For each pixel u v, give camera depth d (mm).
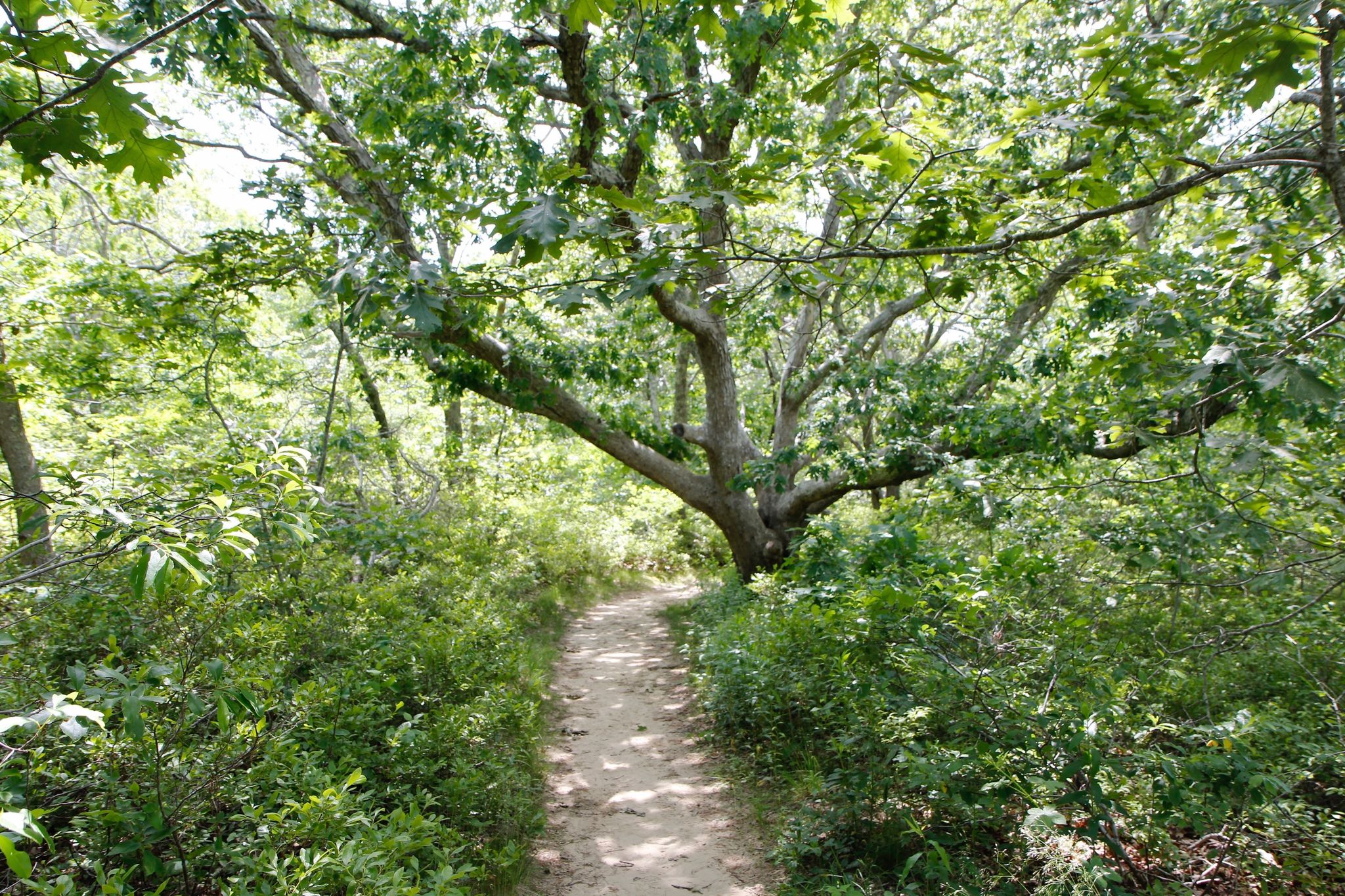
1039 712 3912
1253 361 2793
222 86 10672
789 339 17312
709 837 5297
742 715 6926
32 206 9672
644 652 11133
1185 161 2896
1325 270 5258
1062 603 5656
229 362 11000
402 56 8547
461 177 8539
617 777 6473
